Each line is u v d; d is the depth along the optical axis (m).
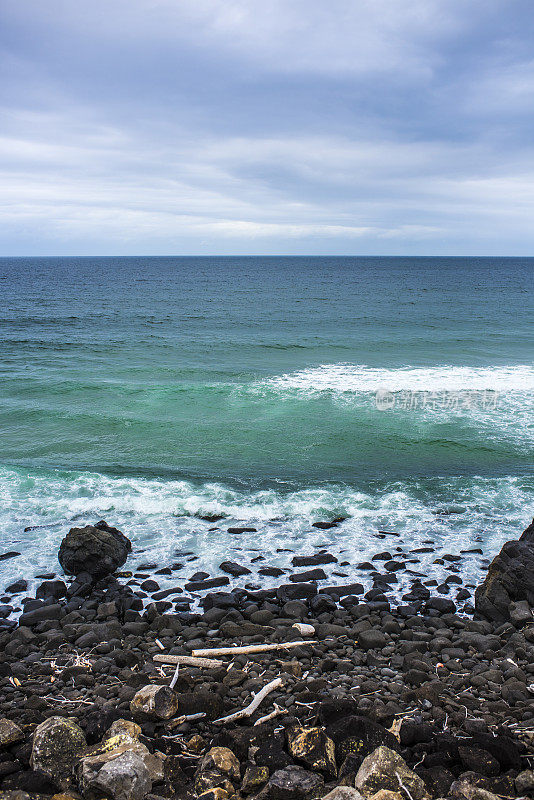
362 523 12.96
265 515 13.29
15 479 15.09
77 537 10.96
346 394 23.30
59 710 6.15
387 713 5.87
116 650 7.95
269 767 5.02
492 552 11.71
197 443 18.09
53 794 4.79
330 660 7.49
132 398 23.17
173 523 12.89
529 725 5.87
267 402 22.34
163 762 5.06
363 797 4.50
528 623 8.88
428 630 8.91
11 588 10.35
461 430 18.98
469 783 4.81
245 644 8.19
